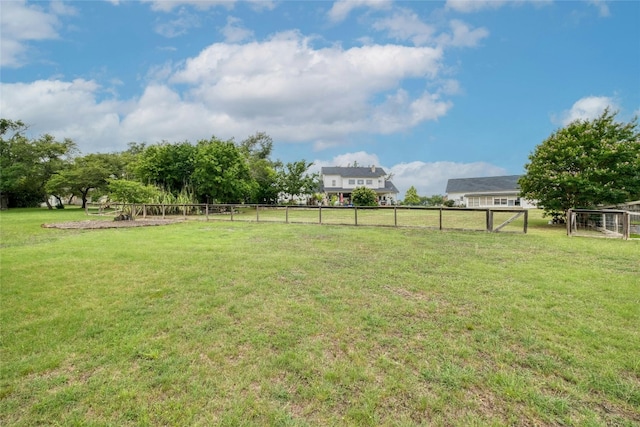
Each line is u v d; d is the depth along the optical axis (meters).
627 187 9.84
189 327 2.79
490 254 5.84
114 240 7.69
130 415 1.72
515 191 33.16
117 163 28.16
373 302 3.38
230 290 3.81
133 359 2.28
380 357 2.28
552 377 2.03
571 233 8.48
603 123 10.58
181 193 20.00
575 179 10.10
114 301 3.44
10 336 2.62
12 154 25.77
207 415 1.71
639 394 1.85
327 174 41.62
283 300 3.46
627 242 7.17
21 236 8.45
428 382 1.99
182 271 4.68
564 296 3.49
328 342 2.51
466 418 1.68
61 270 4.73
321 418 1.69
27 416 1.71
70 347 2.44
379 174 42.81
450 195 39.38
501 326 2.75
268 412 1.73
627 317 2.90
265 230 9.77
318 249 6.43
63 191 26.66
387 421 1.66
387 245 6.87
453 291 3.71
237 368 2.16
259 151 41.53
